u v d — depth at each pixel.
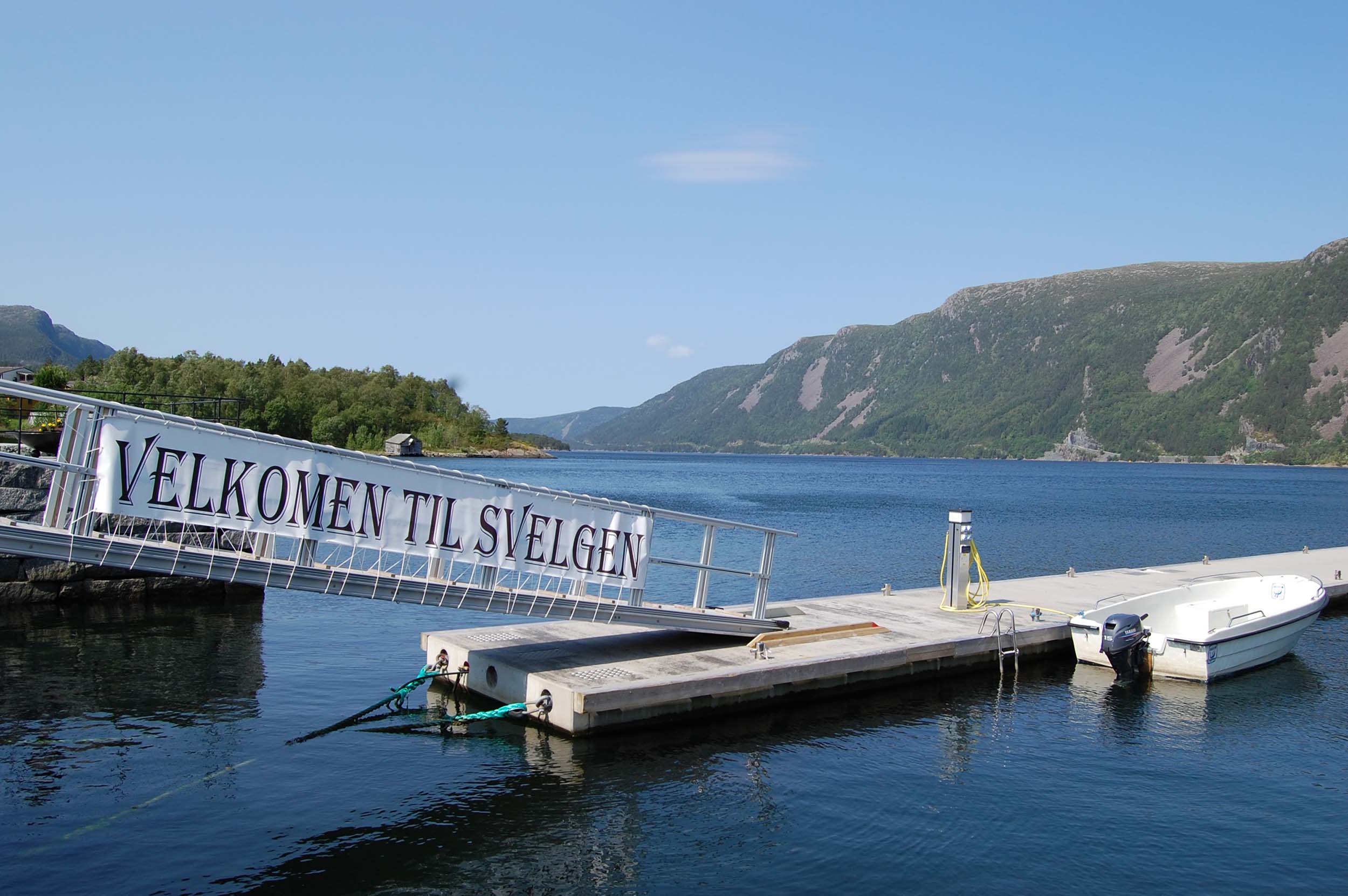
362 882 9.93
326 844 10.83
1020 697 17.56
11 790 12.09
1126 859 10.85
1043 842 11.28
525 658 16.06
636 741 14.28
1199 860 10.86
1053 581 27.17
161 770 12.91
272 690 16.88
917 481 161.38
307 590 13.34
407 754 13.73
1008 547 49.28
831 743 14.65
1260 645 19.86
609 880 10.11
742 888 9.99
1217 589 23.02
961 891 10.02
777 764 13.70
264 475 12.79
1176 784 13.27
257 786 12.44
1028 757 14.31
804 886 10.05
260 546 13.55
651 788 12.62
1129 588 25.80
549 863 10.46
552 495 15.80
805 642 18.08
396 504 14.13
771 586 33.47
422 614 24.81
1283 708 17.12
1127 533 58.38
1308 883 10.35
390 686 17.36
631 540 16.73
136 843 10.70
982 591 22.36
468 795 12.28
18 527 10.78
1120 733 15.59
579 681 14.53
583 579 16.22
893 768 13.68
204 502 12.27
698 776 13.09
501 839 11.02
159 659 18.86
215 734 14.42
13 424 30.06
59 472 11.32
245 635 21.44
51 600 23.80
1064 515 76.81
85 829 11.05
